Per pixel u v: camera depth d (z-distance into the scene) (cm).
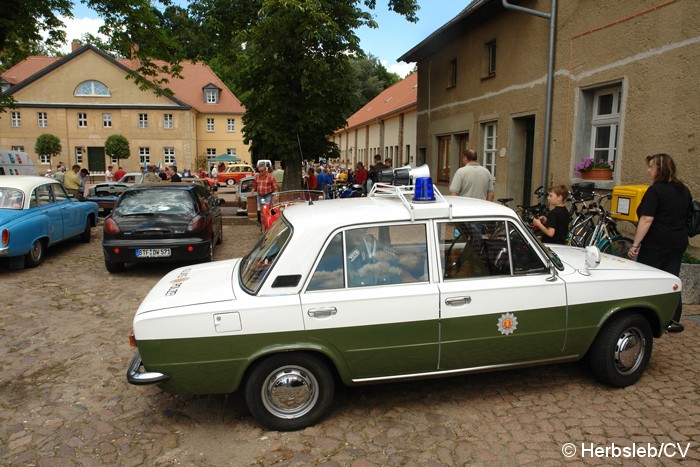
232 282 393
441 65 1488
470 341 376
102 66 4616
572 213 783
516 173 1115
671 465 320
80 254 1038
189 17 1767
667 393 409
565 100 913
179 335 345
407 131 2573
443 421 378
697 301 620
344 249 366
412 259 375
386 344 365
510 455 334
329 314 355
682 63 667
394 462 330
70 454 346
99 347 534
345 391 427
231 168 4172
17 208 881
